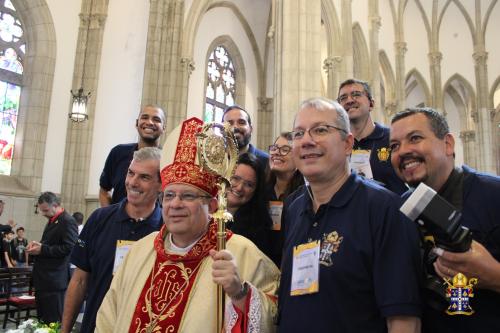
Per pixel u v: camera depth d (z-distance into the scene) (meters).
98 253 3.24
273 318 2.13
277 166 3.76
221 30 18.97
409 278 1.85
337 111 2.18
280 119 9.53
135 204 3.16
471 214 2.05
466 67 25.44
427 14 25.17
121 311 2.26
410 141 2.17
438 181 2.17
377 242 1.96
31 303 7.43
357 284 1.94
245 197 3.33
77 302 3.40
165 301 2.17
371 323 1.91
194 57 17.31
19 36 13.16
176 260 2.27
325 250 2.03
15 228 11.76
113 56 13.38
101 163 12.69
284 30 9.78
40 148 12.52
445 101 27.55
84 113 12.02
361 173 3.96
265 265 2.34
